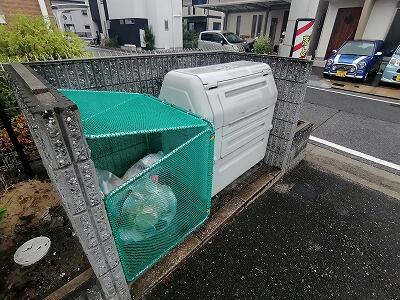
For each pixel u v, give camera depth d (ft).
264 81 8.39
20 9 22.74
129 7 64.34
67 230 7.50
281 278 6.64
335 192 9.98
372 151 13.50
